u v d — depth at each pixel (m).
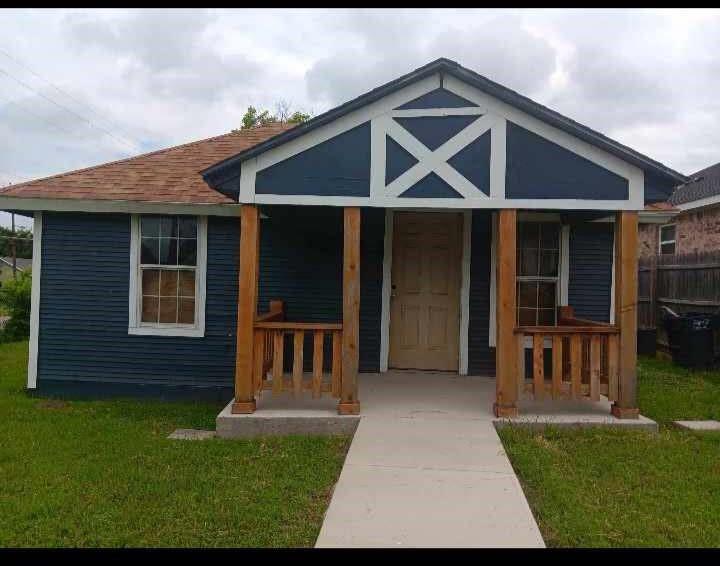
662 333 11.82
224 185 5.73
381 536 3.46
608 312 7.83
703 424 6.08
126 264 7.99
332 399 6.30
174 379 7.98
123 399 7.90
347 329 5.62
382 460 4.59
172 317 8.03
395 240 7.94
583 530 3.60
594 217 7.16
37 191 7.80
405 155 5.62
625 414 5.64
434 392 6.69
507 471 4.41
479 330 7.77
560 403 6.25
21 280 15.73
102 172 8.57
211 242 7.96
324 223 7.98
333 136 5.64
